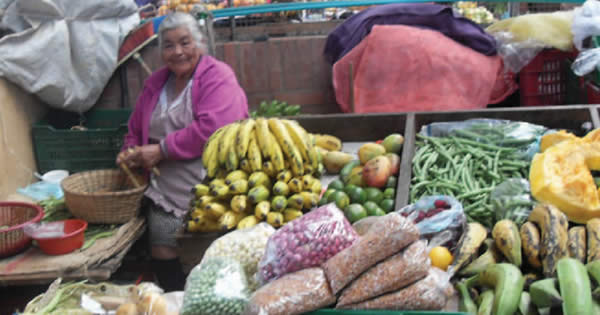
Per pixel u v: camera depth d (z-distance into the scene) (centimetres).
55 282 192
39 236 303
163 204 337
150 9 594
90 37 425
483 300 163
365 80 429
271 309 142
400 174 243
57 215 360
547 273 169
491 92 429
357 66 438
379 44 423
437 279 146
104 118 468
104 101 472
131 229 340
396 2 467
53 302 182
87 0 418
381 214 229
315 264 154
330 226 158
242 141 253
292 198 243
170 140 321
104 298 174
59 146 426
